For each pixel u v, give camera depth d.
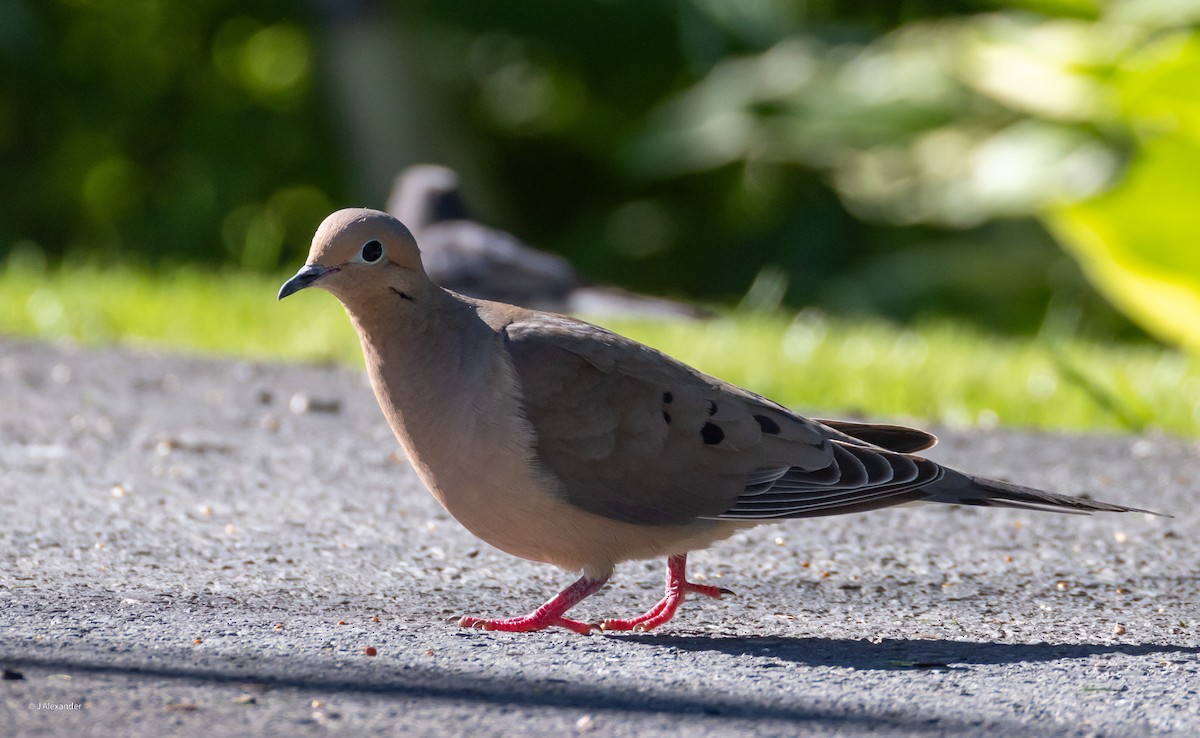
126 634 5.99
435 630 6.37
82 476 9.14
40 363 13.15
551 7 29.27
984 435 11.66
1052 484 9.97
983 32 20.52
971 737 5.08
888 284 25.06
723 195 29.95
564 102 31.28
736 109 24.02
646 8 28.59
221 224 31.50
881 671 5.89
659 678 5.70
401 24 28.95
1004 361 14.71
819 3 27.25
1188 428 12.34
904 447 7.22
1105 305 24.77
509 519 6.57
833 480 6.59
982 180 21.89
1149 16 18.38
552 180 32.38
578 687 5.52
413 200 15.98
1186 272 15.73
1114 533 8.53
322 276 6.36
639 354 6.73
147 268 23.67
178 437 10.27
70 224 32.28
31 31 30.33
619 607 7.09
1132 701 5.53
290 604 6.70
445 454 6.48
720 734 5.03
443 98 29.59
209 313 15.88
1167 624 6.79
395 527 8.34
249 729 4.88
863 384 13.23
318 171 31.86
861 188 24.20
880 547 8.16
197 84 32.44
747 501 6.61
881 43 24.33
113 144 32.31
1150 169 15.44
